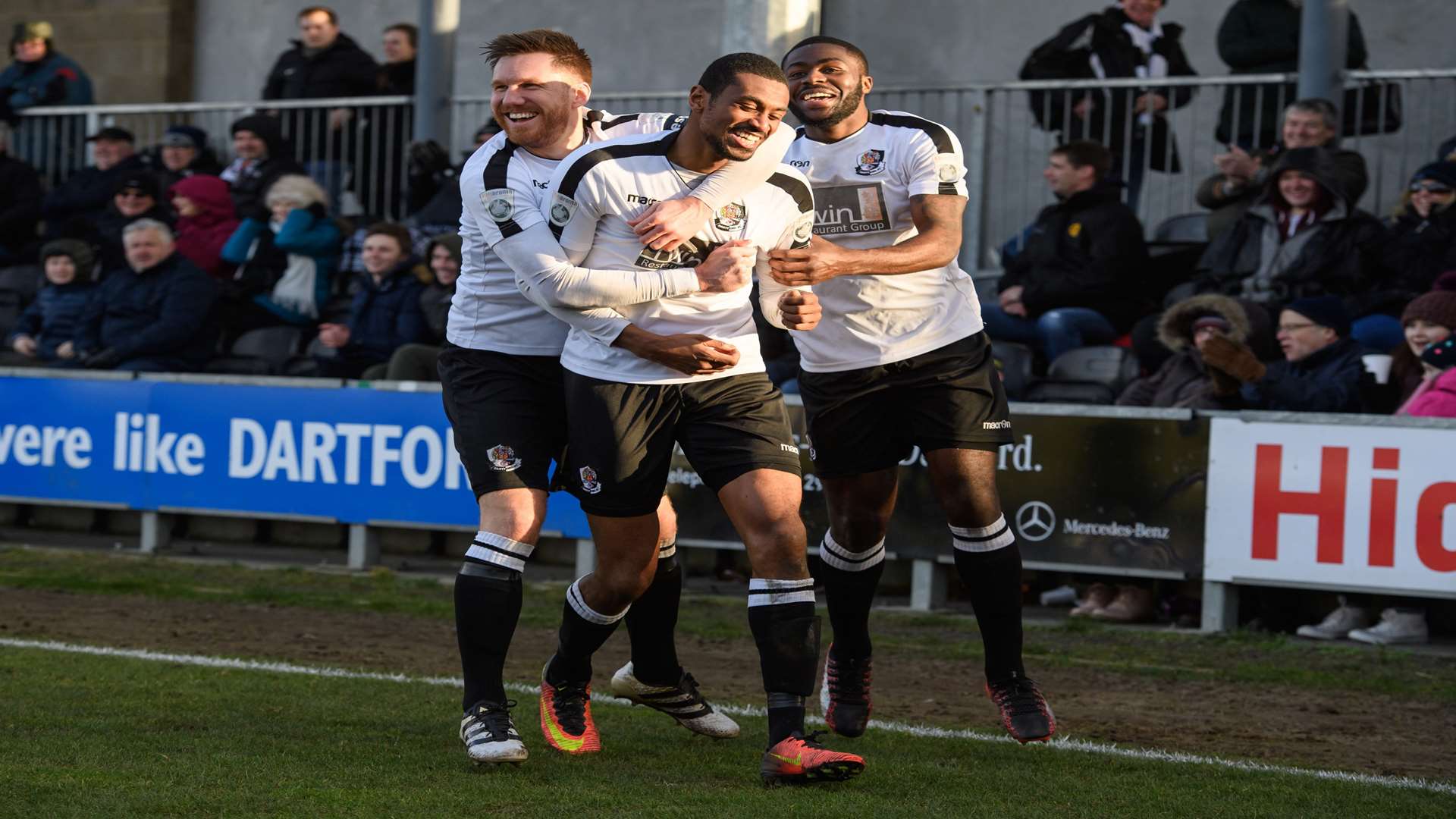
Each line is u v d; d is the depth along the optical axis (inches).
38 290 763.4
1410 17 695.7
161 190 740.0
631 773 260.5
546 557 571.2
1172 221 630.5
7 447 611.2
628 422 259.1
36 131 860.0
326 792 236.4
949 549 478.3
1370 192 637.3
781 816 228.1
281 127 788.6
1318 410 445.4
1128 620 466.6
